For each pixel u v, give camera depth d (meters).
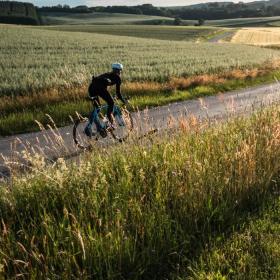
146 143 6.60
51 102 15.84
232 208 5.29
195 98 19.64
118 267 4.10
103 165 5.77
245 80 26.52
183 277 3.98
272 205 5.60
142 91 19.27
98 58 34.66
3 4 188.12
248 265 4.15
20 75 21.89
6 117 13.81
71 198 5.02
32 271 3.77
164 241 4.46
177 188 5.24
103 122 10.37
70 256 3.98
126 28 133.12
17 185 5.24
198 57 39.78
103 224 4.60
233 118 8.38
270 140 6.71
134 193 5.20
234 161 5.93
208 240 4.70
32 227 4.44
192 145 6.61
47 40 54.62
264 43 93.62
